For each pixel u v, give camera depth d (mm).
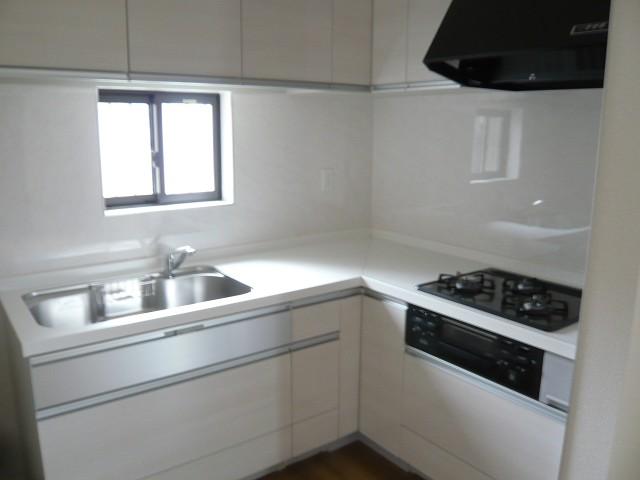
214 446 2127
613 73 1403
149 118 2488
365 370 2484
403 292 2203
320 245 2951
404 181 2963
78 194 2246
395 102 2943
